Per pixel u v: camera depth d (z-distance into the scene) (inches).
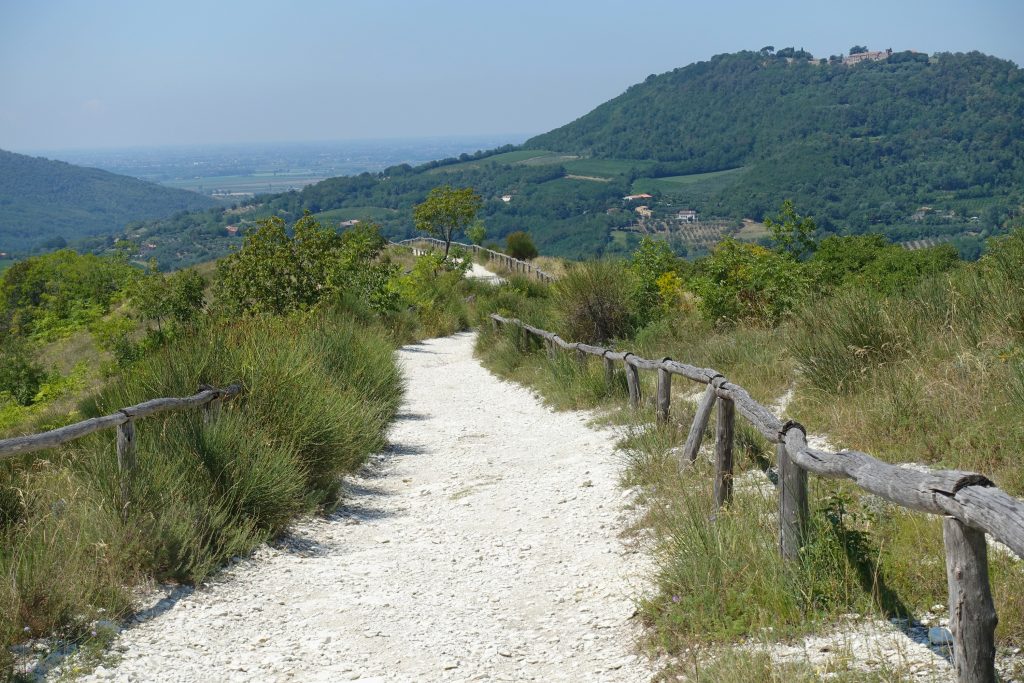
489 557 248.4
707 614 169.3
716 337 533.6
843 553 167.0
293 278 767.7
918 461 241.0
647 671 156.9
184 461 260.4
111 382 380.5
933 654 136.9
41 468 281.1
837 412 293.3
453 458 411.2
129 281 1092.5
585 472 329.1
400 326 1000.2
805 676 134.7
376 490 353.4
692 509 212.2
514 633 188.9
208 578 227.0
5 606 176.2
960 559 114.3
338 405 363.6
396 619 202.8
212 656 179.3
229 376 327.6
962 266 401.7
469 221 1895.9
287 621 203.2
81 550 207.5
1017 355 275.3
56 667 166.4
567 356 575.8
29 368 984.3
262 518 266.7
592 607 195.9
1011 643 134.4
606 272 690.8
